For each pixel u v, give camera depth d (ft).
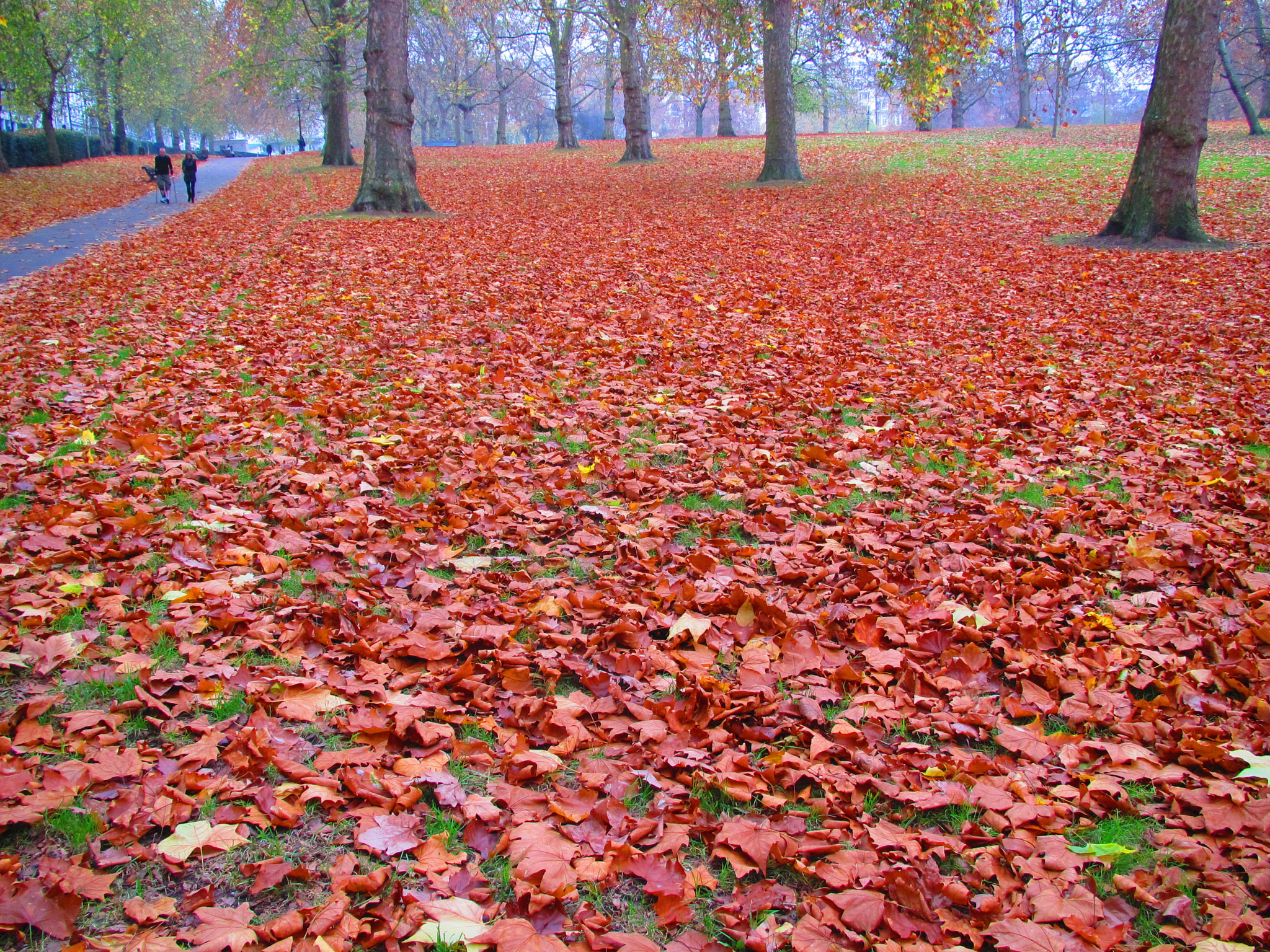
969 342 28.76
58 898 6.47
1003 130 136.67
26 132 142.61
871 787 8.45
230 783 8.03
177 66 200.54
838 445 18.51
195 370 22.88
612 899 7.07
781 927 6.81
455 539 13.43
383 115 60.29
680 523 14.35
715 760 8.73
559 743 8.86
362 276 37.96
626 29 99.35
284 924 6.43
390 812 7.83
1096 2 93.50
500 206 66.44
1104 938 6.70
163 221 62.54
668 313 31.60
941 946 6.68
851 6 70.28
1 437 17.19
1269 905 7.07
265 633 10.41
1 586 11.14
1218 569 13.11
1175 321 31.76
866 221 57.77
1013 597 12.25
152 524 13.21
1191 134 46.73
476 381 22.26
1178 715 9.82
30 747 8.39
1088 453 18.52
